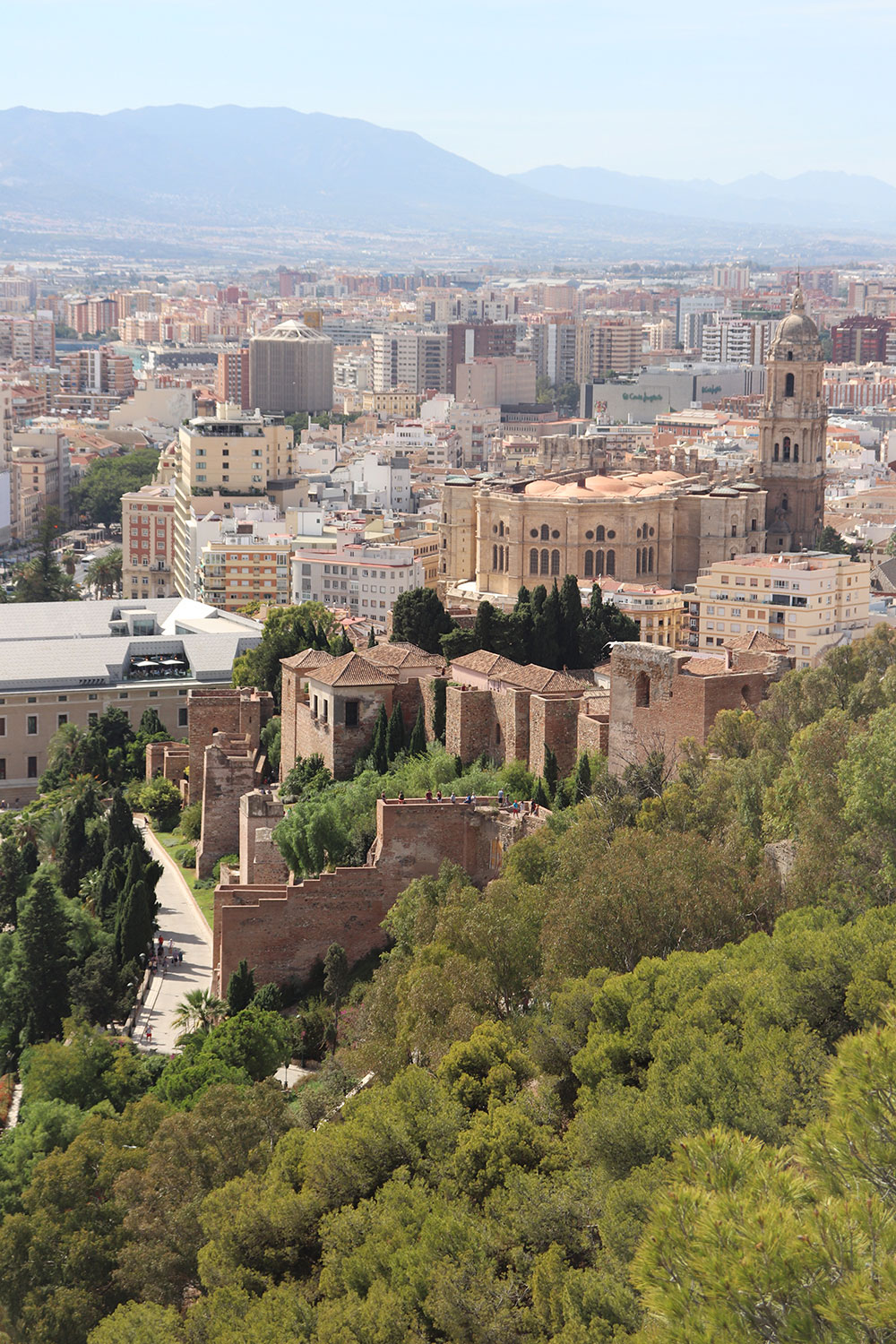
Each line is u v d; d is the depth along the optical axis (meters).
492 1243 121.62
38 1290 148.75
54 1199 154.88
